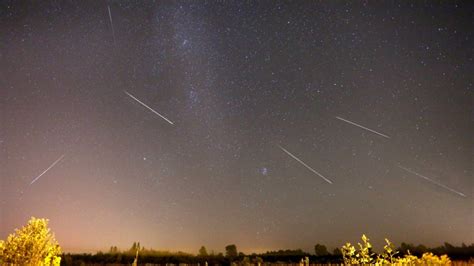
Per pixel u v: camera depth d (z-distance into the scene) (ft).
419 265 37.40
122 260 87.15
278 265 72.74
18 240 30.81
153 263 85.87
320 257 73.77
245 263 80.12
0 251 29.78
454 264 48.24
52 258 33.12
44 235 32.24
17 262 29.96
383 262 35.06
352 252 35.01
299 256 80.64
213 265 84.89
